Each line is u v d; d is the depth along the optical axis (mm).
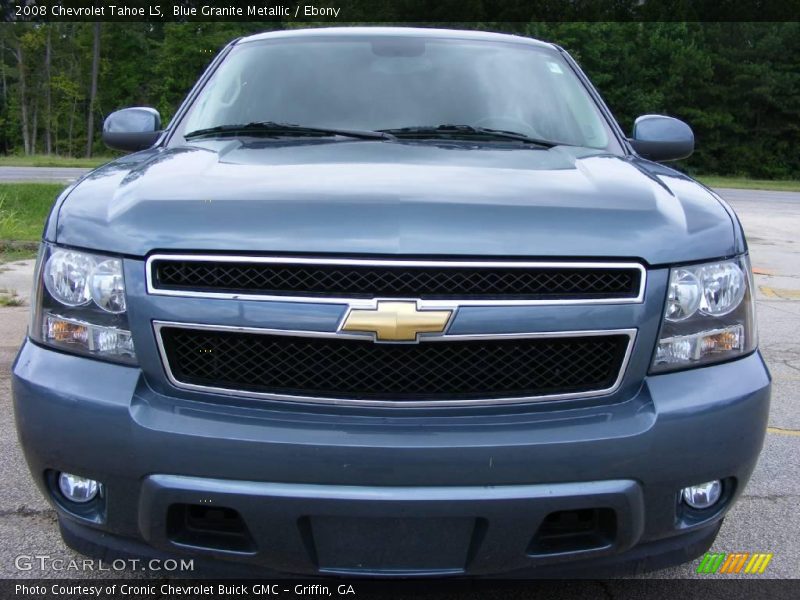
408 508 1905
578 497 1953
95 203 2244
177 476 1946
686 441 2029
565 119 3311
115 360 2064
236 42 3818
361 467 1901
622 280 2059
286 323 1961
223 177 2307
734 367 2182
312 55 3529
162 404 2008
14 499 3102
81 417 2014
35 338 2205
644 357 2070
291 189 2162
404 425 1958
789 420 4297
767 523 3072
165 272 2029
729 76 49438
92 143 63344
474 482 1920
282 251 1970
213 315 1986
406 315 1944
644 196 2283
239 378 2020
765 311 7305
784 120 49906
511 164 2596
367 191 2139
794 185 35625
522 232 2029
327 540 1965
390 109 3229
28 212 13125
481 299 1971
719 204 2408
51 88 64125
